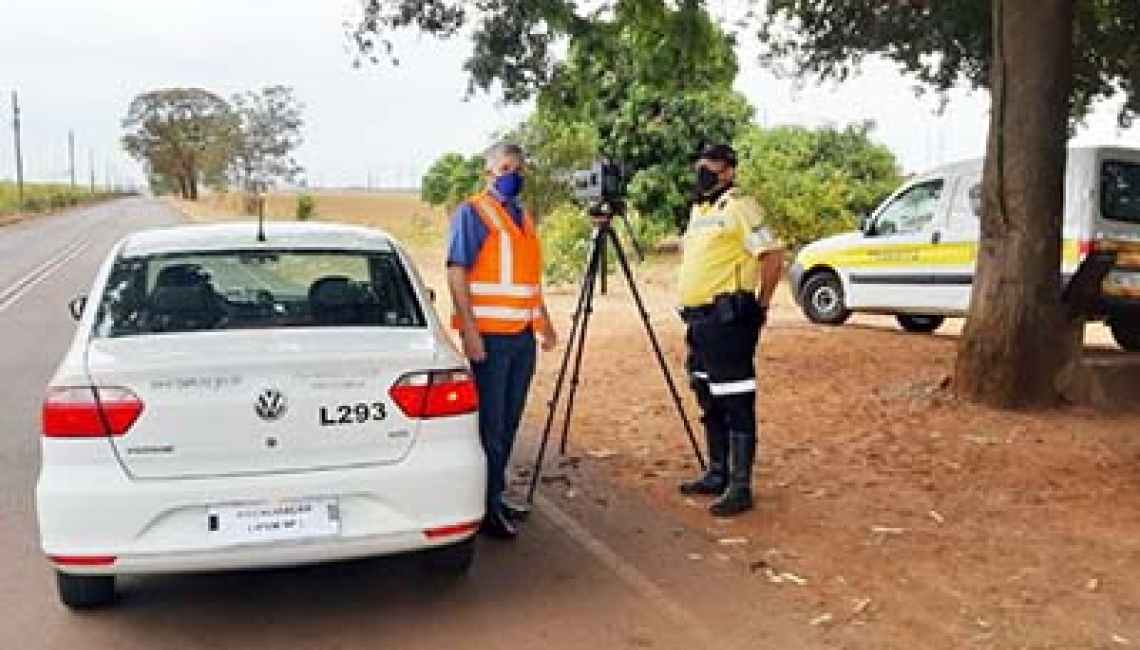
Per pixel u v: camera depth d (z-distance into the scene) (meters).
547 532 5.98
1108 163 11.93
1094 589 5.05
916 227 14.09
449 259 5.61
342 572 5.38
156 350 4.61
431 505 4.56
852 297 14.83
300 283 5.41
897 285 14.23
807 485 6.80
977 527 5.95
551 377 11.02
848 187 25.27
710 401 6.53
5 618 4.84
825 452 7.61
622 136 26.58
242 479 4.36
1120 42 12.82
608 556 5.58
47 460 4.38
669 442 8.07
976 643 4.48
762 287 6.03
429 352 4.74
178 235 5.73
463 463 4.64
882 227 14.62
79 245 39.16
